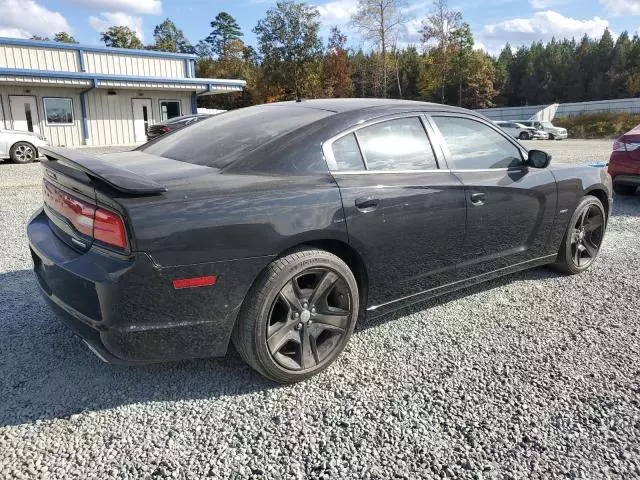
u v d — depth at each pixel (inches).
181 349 91.7
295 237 97.4
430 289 127.2
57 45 886.4
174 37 3272.6
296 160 104.7
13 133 531.5
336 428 89.4
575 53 3358.8
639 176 294.2
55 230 104.9
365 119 116.5
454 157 130.1
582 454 82.7
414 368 109.8
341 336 108.7
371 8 1857.8
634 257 192.2
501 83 3240.7
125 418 91.6
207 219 88.7
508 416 92.7
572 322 133.4
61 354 113.7
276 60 2070.6
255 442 85.4
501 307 143.5
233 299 93.3
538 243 152.8
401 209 113.5
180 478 77.0
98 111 917.8
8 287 152.6
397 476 77.7
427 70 2292.1
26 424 89.1
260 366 98.5
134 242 83.7
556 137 1301.7
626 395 99.6
